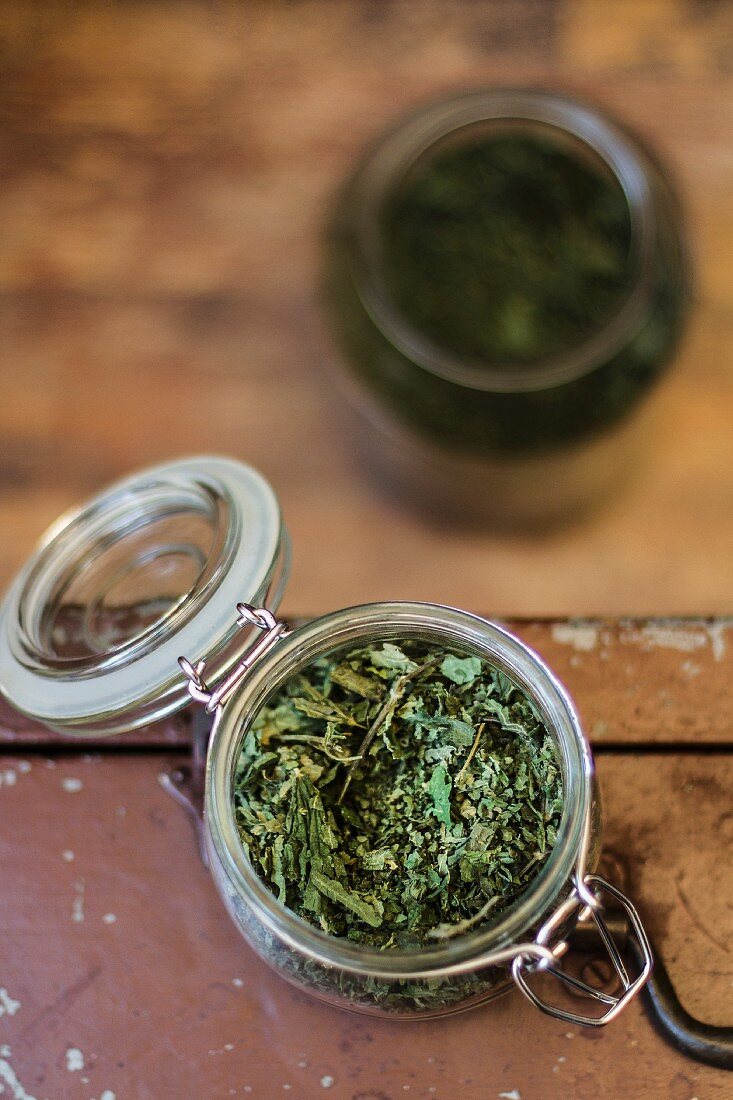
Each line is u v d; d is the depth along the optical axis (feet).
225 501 1.35
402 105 2.45
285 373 2.46
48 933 1.39
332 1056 1.33
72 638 1.43
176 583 1.41
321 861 1.24
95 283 2.49
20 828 1.43
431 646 1.29
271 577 1.30
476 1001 1.23
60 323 2.49
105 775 1.44
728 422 2.40
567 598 2.41
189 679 1.26
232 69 2.48
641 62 2.40
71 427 2.48
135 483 1.42
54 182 2.49
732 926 1.34
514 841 1.23
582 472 2.42
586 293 2.26
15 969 1.37
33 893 1.40
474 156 2.35
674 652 1.45
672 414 2.41
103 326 2.49
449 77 2.45
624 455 2.42
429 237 2.32
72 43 2.49
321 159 2.47
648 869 1.37
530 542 2.44
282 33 2.48
